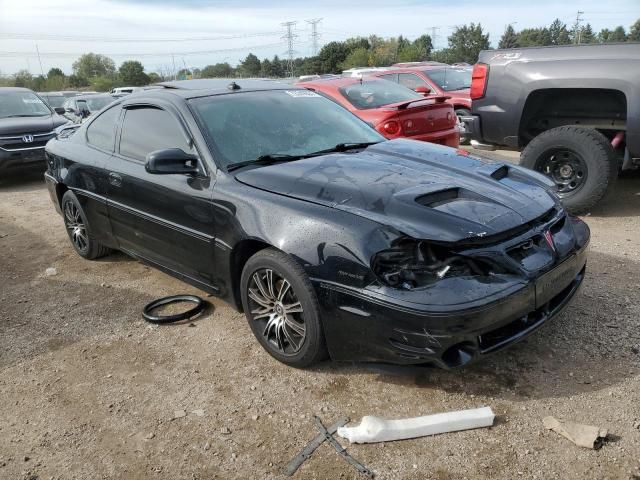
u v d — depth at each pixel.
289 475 2.45
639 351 3.16
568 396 2.82
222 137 3.66
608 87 5.29
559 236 3.07
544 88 5.69
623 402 2.75
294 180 3.23
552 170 5.82
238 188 3.34
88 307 4.29
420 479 2.38
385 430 2.60
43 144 9.73
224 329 3.79
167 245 3.94
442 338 2.54
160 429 2.82
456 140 7.65
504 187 3.18
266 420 2.83
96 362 3.49
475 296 2.56
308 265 2.87
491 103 6.17
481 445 2.54
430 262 2.65
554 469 2.37
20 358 3.60
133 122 4.29
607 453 2.43
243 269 3.34
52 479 2.54
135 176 4.04
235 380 3.19
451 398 2.88
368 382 3.07
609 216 5.72
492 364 3.14
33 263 5.38
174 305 4.24
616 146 5.93
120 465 2.60
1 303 4.47
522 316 2.76
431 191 2.98
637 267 4.32
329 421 2.78
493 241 2.75
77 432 2.84
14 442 2.80
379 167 3.37
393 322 2.62
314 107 4.32
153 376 3.29
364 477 2.41
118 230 4.49
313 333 2.98
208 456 2.61
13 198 8.52
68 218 5.30
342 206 2.93
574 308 3.70
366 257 2.68
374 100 8.17
